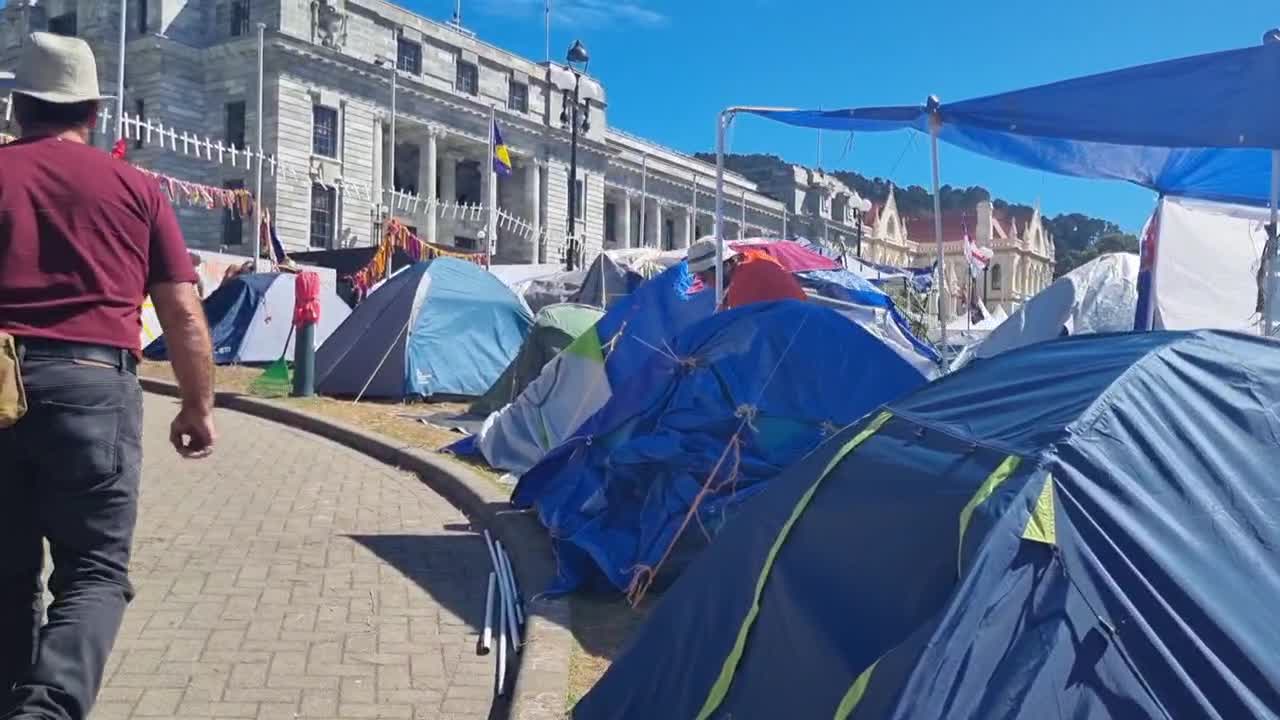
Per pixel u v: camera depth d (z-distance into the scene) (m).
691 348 6.46
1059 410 3.21
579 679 4.38
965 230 42.69
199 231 46.94
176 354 3.18
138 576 5.66
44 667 2.69
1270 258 7.47
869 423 3.79
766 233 57.84
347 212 49.91
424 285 13.97
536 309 21.84
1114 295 12.27
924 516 3.12
